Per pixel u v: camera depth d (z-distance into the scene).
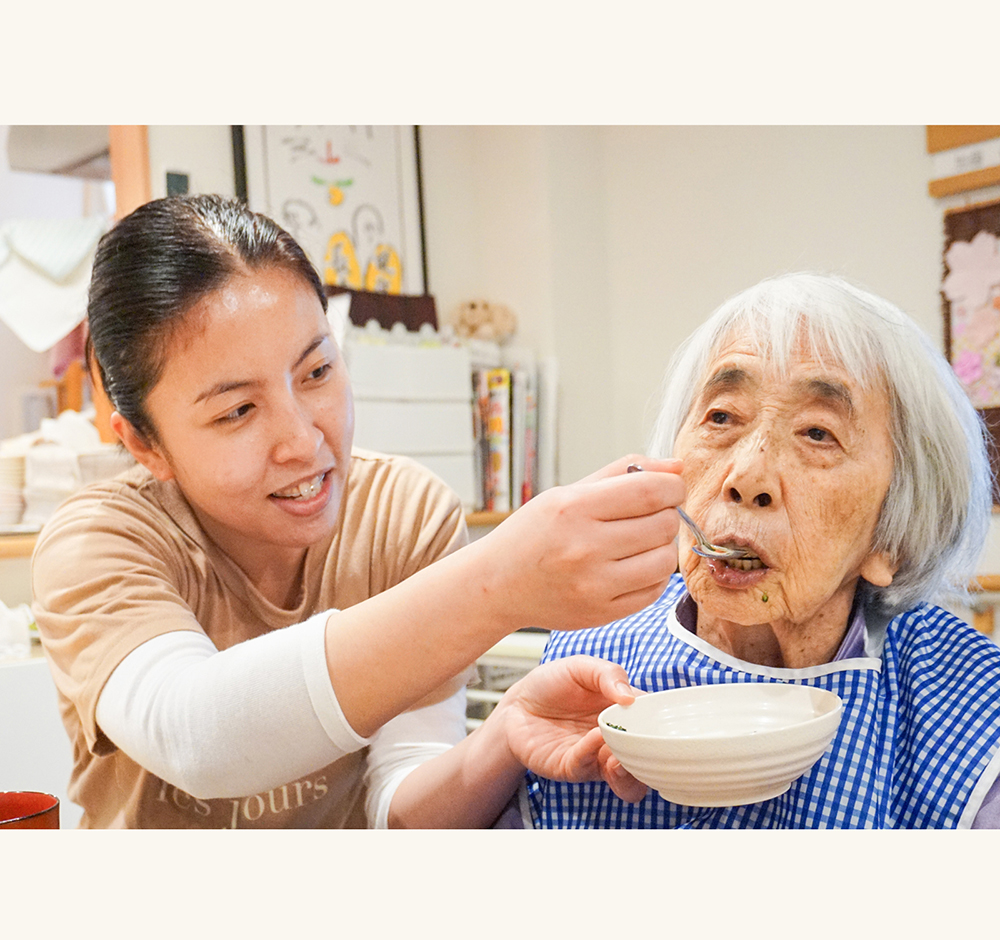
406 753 0.91
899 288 2.24
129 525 0.88
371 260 2.64
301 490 0.82
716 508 0.68
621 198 2.83
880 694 0.67
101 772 0.94
